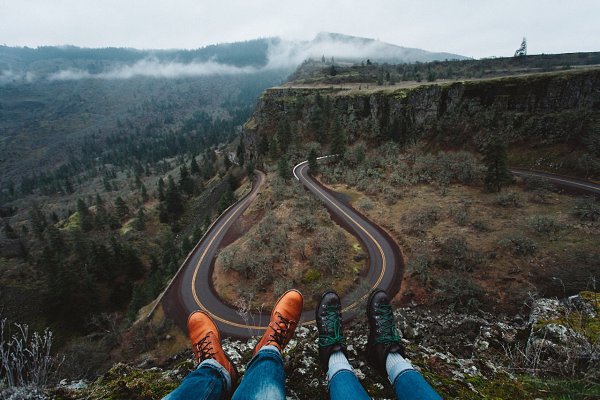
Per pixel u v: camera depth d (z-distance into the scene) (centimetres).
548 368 382
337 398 242
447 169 5909
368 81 12331
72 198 17862
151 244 8581
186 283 3678
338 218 4678
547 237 3425
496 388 326
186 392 230
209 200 9900
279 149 9119
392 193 5334
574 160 5528
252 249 3803
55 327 4819
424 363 371
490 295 2730
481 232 3784
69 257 7831
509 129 6719
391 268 3431
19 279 6053
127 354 2883
